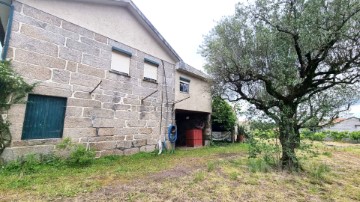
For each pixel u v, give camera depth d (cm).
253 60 700
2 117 516
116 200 362
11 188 398
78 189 408
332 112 678
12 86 519
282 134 657
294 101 684
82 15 711
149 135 955
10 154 525
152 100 983
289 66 613
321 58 570
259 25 646
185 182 486
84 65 704
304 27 524
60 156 623
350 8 475
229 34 764
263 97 822
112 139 785
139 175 539
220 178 537
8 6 559
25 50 561
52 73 617
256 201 396
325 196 443
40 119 594
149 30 967
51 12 627
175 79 1152
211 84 1009
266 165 655
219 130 1788
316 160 912
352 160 994
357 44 530
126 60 867
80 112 686
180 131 1561
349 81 609
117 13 835
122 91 834
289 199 417
